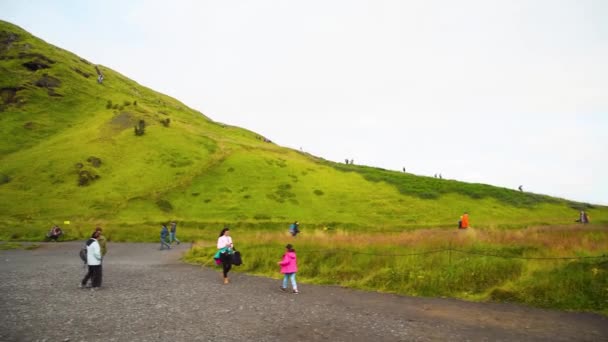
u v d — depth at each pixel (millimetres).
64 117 113625
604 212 74500
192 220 56938
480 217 65625
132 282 19172
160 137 95250
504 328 11688
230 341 10148
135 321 11922
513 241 22391
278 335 10750
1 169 75750
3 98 118438
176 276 21359
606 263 16031
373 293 16953
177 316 12625
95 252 17266
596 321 12312
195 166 82688
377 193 77688
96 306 13828
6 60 143250
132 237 46031
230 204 66875
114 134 94625
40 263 25844
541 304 14328
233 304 14562
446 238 23734
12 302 14188
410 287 17250
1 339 9859
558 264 16734
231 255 19344
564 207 75562
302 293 16953
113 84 163250
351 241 25047
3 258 28656
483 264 17766
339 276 19984
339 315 13086
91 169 73500
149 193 67812
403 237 25484
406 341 10406
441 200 75188
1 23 169875
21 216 55469
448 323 12203
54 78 134125
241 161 88312
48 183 69750
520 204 75438
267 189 74938
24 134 98625
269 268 23000
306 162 99312
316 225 55594
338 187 79938
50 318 12070
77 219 55312
